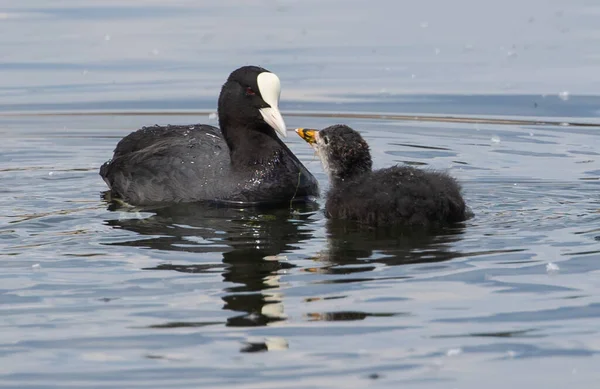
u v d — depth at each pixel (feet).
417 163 55.52
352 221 43.52
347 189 44.42
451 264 36.94
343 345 30.45
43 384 28.45
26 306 33.53
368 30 90.17
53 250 39.52
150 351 30.25
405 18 94.84
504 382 28.43
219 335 31.19
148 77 76.84
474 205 45.65
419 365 29.30
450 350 30.07
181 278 36.06
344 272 36.32
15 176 53.42
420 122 65.77
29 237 41.45
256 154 48.98
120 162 50.80
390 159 56.70
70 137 63.16
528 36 86.79
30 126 65.46
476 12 96.89
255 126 49.55
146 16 96.53
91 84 75.36
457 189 43.21
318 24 92.73
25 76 77.36
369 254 38.40
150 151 50.47
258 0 104.94
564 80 74.43
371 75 76.54
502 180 50.80
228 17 96.07
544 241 39.55
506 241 39.65
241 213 45.73
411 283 35.04
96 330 31.68
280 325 31.78
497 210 44.65
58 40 87.25
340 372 28.89
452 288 34.55
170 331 31.53
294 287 34.83
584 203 45.68
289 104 70.23
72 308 33.35
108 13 97.91
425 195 42.11
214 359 29.71
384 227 42.29
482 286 34.65
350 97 71.51
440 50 83.15
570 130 62.75
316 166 56.65
